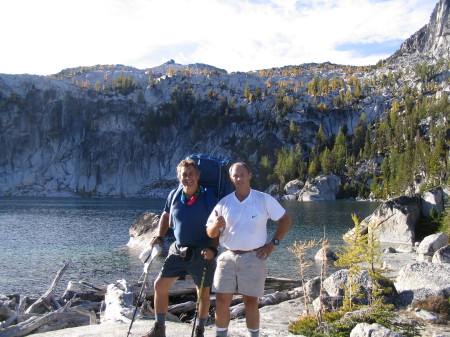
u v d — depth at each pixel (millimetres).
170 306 12703
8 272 24094
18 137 197250
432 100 181125
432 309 9836
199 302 5375
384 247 30109
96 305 12461
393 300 10680
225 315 5129
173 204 5359
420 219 35062
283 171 162000
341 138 179750
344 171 157125
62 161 199375
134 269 25000
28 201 137500
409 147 145000
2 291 19531
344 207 96125
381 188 134125
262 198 5129
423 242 21562
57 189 190000
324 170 152750
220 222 4820
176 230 5285
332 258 26000
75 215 74312
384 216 34844
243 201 5086
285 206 101375
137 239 35250
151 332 5289
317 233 44500
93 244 36500
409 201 34812
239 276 5039
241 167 5094
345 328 8336
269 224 53906
